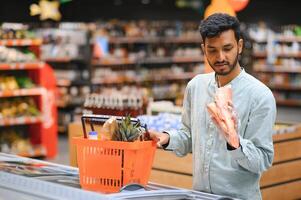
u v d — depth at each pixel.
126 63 12.98
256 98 2.61
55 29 11.68
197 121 2.79
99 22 14.01
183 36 14.78
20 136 8.92
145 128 2.57
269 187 5.12
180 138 2.87
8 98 8.77
